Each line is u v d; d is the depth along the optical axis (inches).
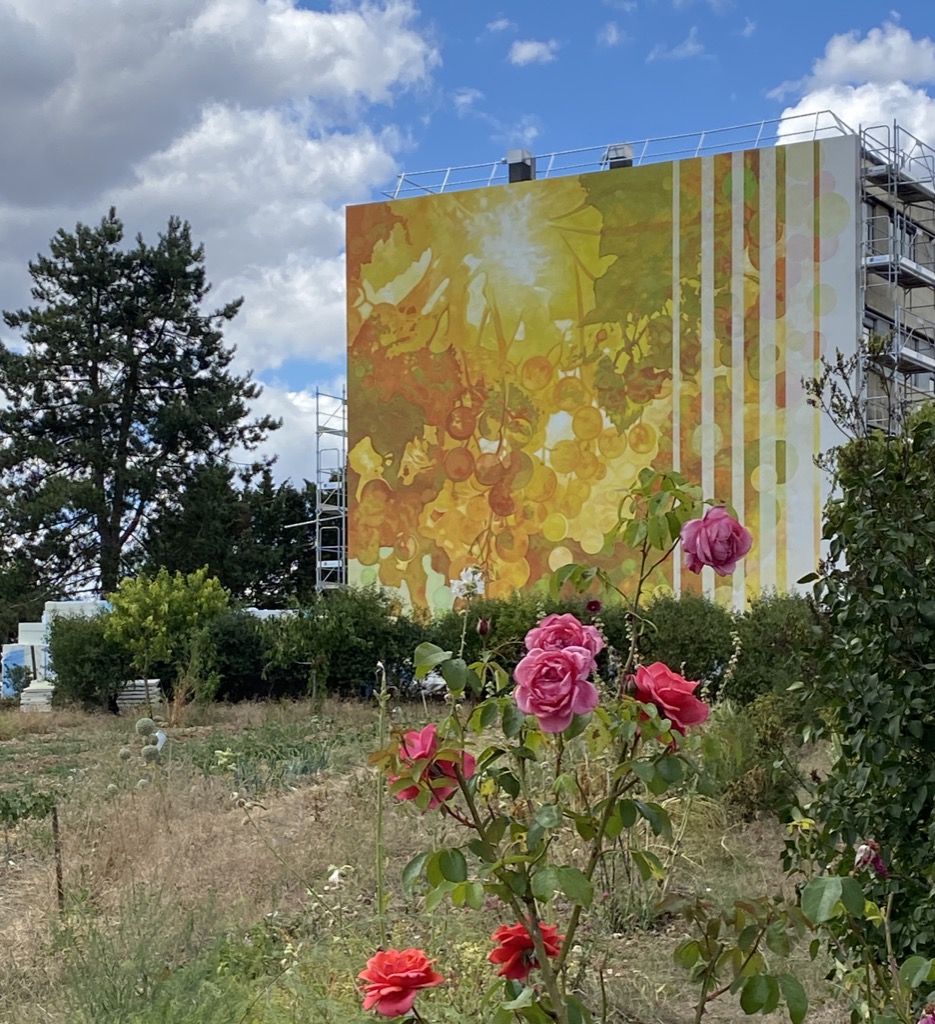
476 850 98.5
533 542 995.9
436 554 1032.2
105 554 1616.6
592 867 100.5
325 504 1285.7
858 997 153.0
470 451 1028.5
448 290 1051.9
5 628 1595.7
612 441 977.5
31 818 359.6
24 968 200.4
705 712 97.0
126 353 1638.8
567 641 96.3
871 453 167.0
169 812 317.1
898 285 1104.2
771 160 948.0
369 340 1077.1
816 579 171.8
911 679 150.1
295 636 794.8
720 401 946.1
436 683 653.9
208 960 171.0
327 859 262.7
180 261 1683.1
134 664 821.2
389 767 101.7
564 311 1005.8
